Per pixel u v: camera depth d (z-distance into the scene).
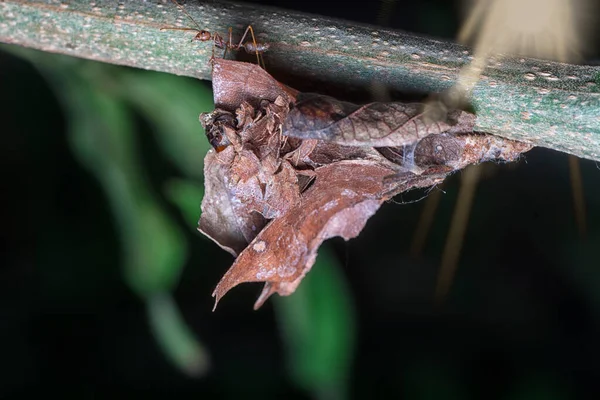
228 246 0.20
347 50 0.20
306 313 0.24
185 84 0.24
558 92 0.20
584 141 0.20
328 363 0.24
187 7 0.20
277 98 0.20
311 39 0.20
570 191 0.31
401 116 0.19
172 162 0.26
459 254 0.33
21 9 0.20
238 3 0.20
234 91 0.20
